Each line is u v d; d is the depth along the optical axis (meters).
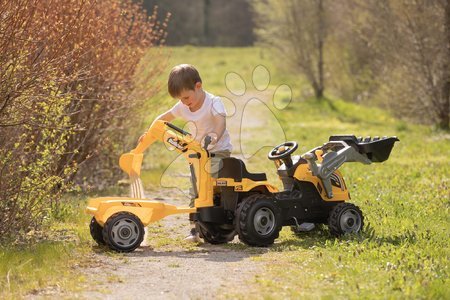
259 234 7.76
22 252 7.32
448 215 9.58
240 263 7.11
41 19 8.47
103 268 6.95
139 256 7.48
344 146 8.33
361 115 31.73
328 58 37.94
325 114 31.97
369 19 28.23
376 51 29.53
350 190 11.58
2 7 7.62
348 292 5.98
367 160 8.38
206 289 6.22
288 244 7.98
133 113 12.83
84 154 11.64
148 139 8.05
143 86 13.11
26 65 7.96
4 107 7.62
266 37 40.66
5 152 8.10
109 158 12.86
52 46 8.59
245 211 7.71
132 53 12.23
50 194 8.96
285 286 6.28
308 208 8.26
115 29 11.61
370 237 8.02
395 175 13.52
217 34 74.06
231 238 8.23
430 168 14.55
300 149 18.45
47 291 6.21
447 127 24.50
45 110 8.20
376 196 11.02
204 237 8.20
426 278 6.40
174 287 6.30
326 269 6.75
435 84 24.95
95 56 10.41
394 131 24.44
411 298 5.86
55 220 9.30
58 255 7.28
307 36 38.12
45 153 8.45
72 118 11.18
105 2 11.73
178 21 71.44
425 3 24.61
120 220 7.57
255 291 6.14
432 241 7.87
